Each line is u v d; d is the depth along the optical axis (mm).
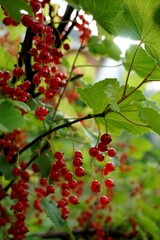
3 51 656
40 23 499
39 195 653
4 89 508
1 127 409
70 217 1033
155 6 491
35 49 520
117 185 930
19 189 538
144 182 1126
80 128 711
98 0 545
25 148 561
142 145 1167
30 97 563
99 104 518
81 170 512
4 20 542
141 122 512
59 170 542
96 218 873
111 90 482
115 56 735
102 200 497
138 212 908
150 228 837
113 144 1106
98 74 1840
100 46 716
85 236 841
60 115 716
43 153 617
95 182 499
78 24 648
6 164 551
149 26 499
